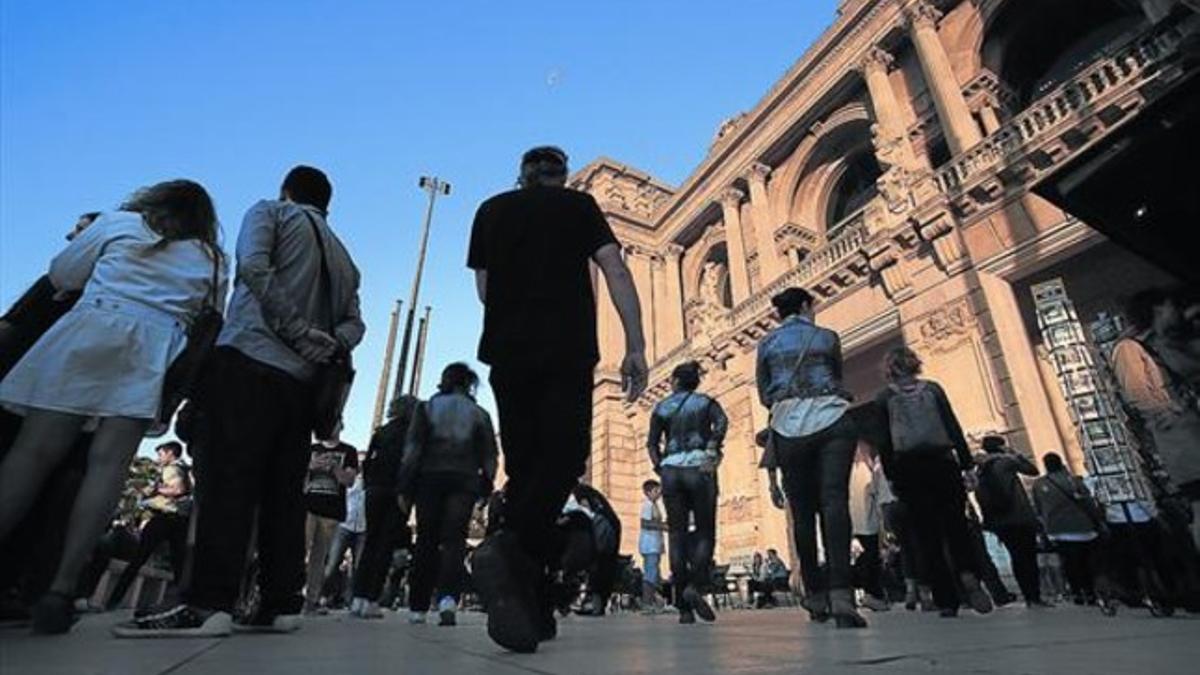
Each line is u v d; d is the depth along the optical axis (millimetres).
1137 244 4543
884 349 16203
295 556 3631
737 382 20469
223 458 3139
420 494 5711
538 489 2486
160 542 7250
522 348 2639
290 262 3596
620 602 14766
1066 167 4422
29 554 3850
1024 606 7492
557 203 2980
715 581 15664
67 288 3408
